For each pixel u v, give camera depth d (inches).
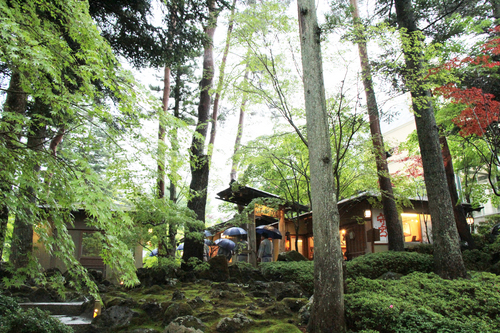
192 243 350.3
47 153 135.9
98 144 154.6
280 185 488.1
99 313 203.8
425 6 380.8
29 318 167.3
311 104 214.1
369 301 198.8
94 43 142.6
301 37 227.6
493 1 442.3
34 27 134.3
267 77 289.0
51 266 409.1
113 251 128.7
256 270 326.0
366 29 240.7
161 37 325.7
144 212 268.8
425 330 170.4
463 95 316.5
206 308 218.7
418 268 329.4
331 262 190.9
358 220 511.5
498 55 386.6
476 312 196.5
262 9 265.4
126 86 139.6
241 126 418.3
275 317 211.6
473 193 483.5
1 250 157.9
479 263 358.6
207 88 392.2
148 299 232.7
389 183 415.8
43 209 144.6
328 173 203.5
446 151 450.9
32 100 247.0
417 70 288.8
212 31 450.3
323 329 181.8
